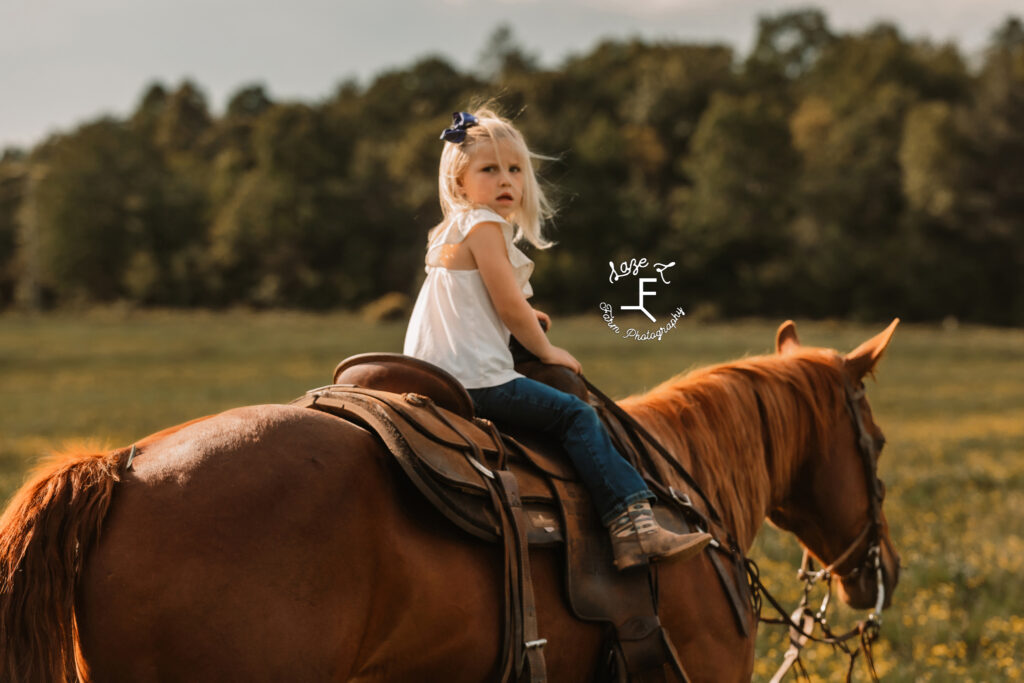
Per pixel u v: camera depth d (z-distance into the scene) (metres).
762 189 77.31
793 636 4.16
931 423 21.12
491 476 2.65
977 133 77.31
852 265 73.81
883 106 84.94
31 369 32.69
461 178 3.14
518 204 3.14
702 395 3.71
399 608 2.39
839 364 4.00
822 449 3.92
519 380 3.01
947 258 73.94
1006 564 7.57
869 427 4.03
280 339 46.09
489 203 3.10
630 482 2.90
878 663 5.68
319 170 97.31
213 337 47.00
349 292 86.38
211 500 2.21
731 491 3.61
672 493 3.17
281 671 2.16
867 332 58.12
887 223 79.94
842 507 3.95
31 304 85.38
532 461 2.88
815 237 75.38
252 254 90.50
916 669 5.52
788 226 76.56
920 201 76.25
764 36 132.25
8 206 100.44
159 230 96.12
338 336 48.16
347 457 2.42
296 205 89.62
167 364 34.97
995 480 12.12
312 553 2.24
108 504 2.18
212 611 2.12
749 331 53.53
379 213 90.94
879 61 96.56
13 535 2.12
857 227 79.31
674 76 100.44
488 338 3.02
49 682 2.05
